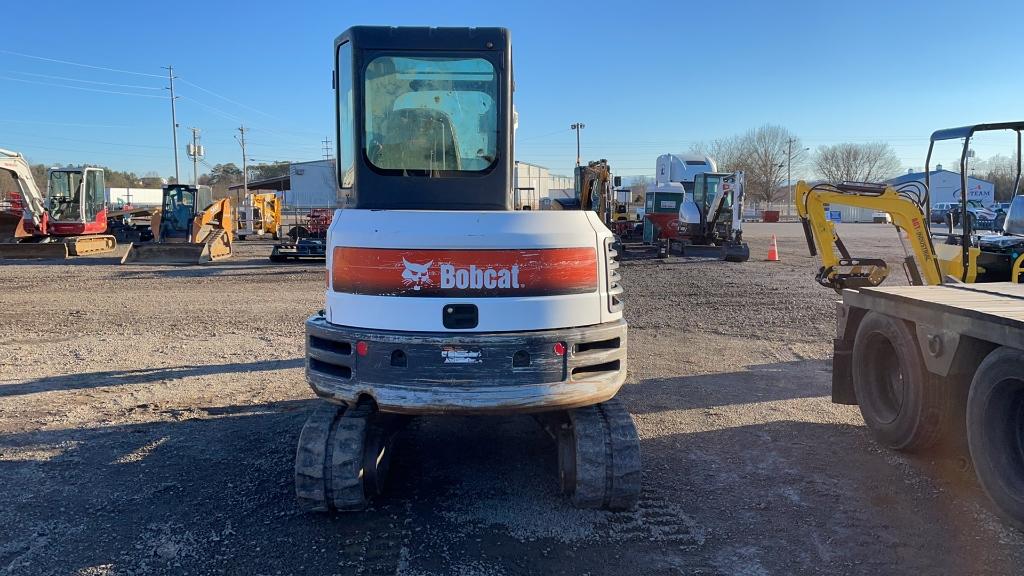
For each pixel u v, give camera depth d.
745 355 8.38
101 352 8.51
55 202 22.98
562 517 4.17
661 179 29.08
